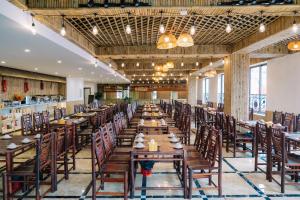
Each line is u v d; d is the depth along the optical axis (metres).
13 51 6.82
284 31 6.03
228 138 6.89
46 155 3.99
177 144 4.02
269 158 4.63
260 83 12.64
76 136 6.87
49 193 4.08
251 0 4.43
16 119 10.66
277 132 4.59
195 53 9.43
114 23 6.47
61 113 9.73
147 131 6.80
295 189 4.27
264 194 4.07
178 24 6.56
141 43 9.19
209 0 4.52
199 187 4.29
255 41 7.43
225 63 10.02
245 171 5.21
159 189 3.93
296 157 4.59
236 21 6.30
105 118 9.23
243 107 9.28
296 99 9.20
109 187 4.33
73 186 4.38
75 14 5.01
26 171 3.76
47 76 14.30
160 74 18.75
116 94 28.53
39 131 7.17
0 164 5.68
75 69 11.69
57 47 6.29
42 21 5.04
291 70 9.52
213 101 19.17
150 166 4.58
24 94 13.01
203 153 4.51
